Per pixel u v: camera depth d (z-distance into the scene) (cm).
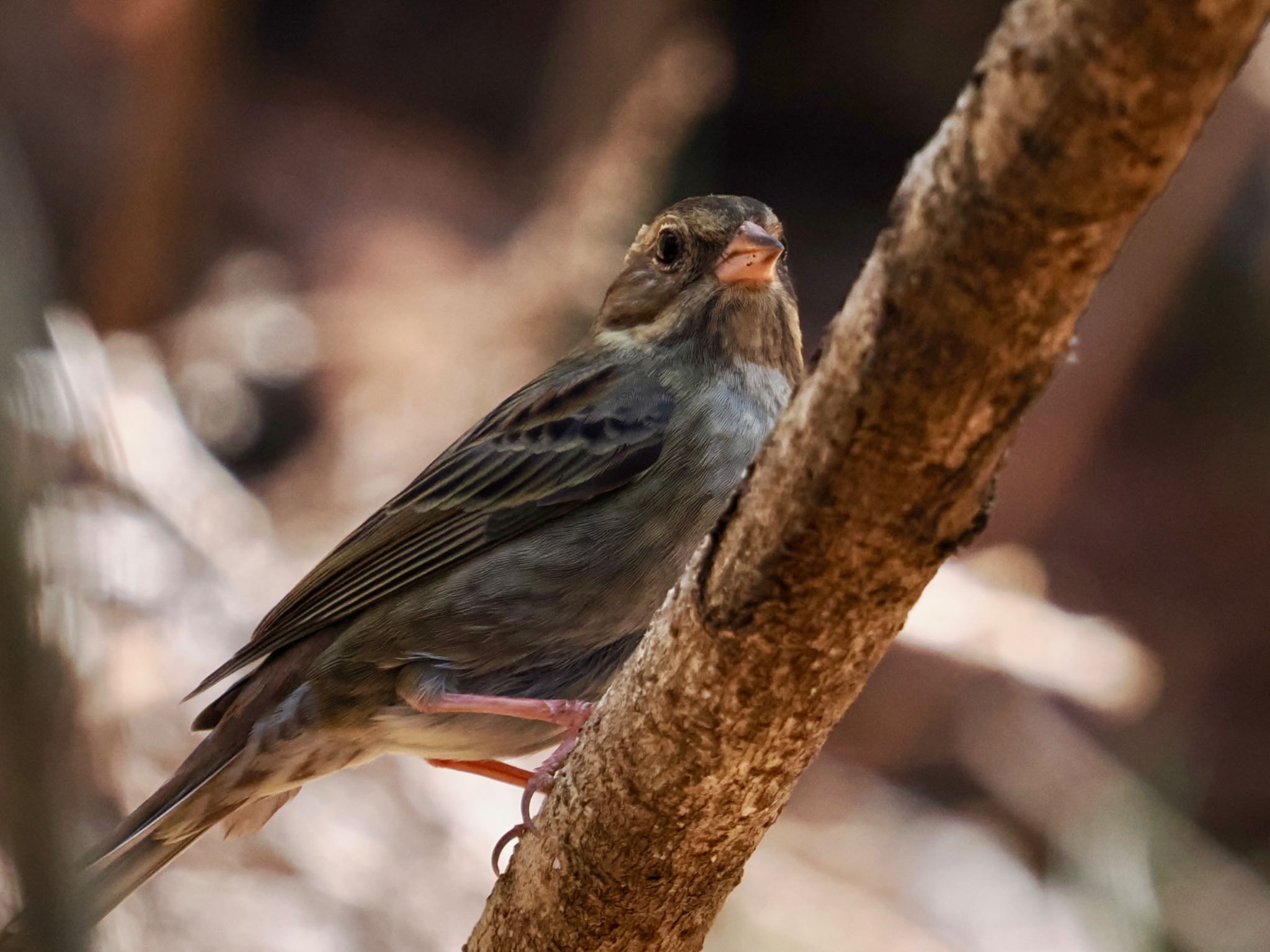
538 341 1498
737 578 390
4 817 315
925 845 1435
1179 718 1741
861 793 1521
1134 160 291
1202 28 272
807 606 385
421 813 1189
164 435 1346
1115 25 276
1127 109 284
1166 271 1573
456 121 2164
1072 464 1627
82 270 1672
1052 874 1438
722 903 488
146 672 1102
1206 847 1442
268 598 1270
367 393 1534
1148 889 1328
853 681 411
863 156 2138
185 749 1078
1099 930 1307
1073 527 1902
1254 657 1784
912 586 380
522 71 2191
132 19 1582
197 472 1341
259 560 1298
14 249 335
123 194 1638
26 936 318
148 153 1623
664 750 433
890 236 326
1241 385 2006
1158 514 1908
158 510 1262
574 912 481
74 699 318
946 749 1568
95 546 398
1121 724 1661
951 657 1302
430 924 1100
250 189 1839
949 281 317
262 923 1036
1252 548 1889
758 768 431
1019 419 341
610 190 1488
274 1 2183
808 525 368
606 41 1709
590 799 461
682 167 1998
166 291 1705
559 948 490
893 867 1408
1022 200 300
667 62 1493
